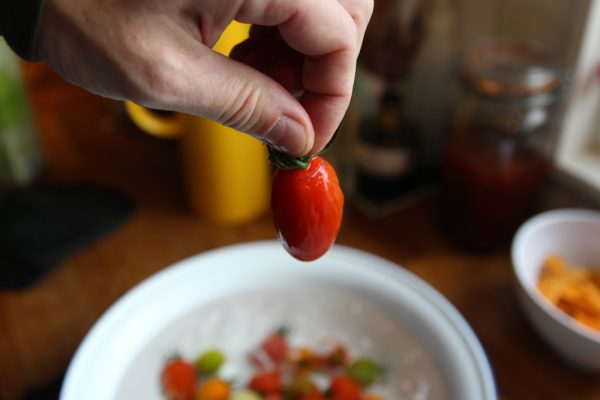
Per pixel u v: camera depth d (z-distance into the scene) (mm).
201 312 481
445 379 428
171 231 601
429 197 634
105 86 289
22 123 625
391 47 576
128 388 437
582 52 525
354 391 445
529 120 538
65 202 610
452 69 600
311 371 465
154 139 718
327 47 291
